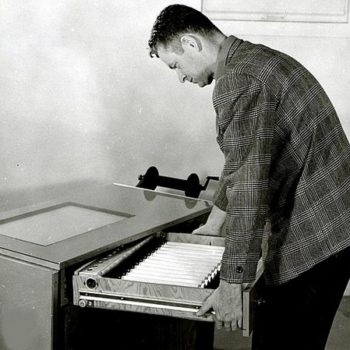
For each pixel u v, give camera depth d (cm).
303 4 326
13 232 219
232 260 156
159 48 178
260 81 158
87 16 343
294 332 175
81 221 239
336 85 332
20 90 355
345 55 328
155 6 338
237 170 159
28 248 188
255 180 156
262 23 329
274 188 171
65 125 357
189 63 175
